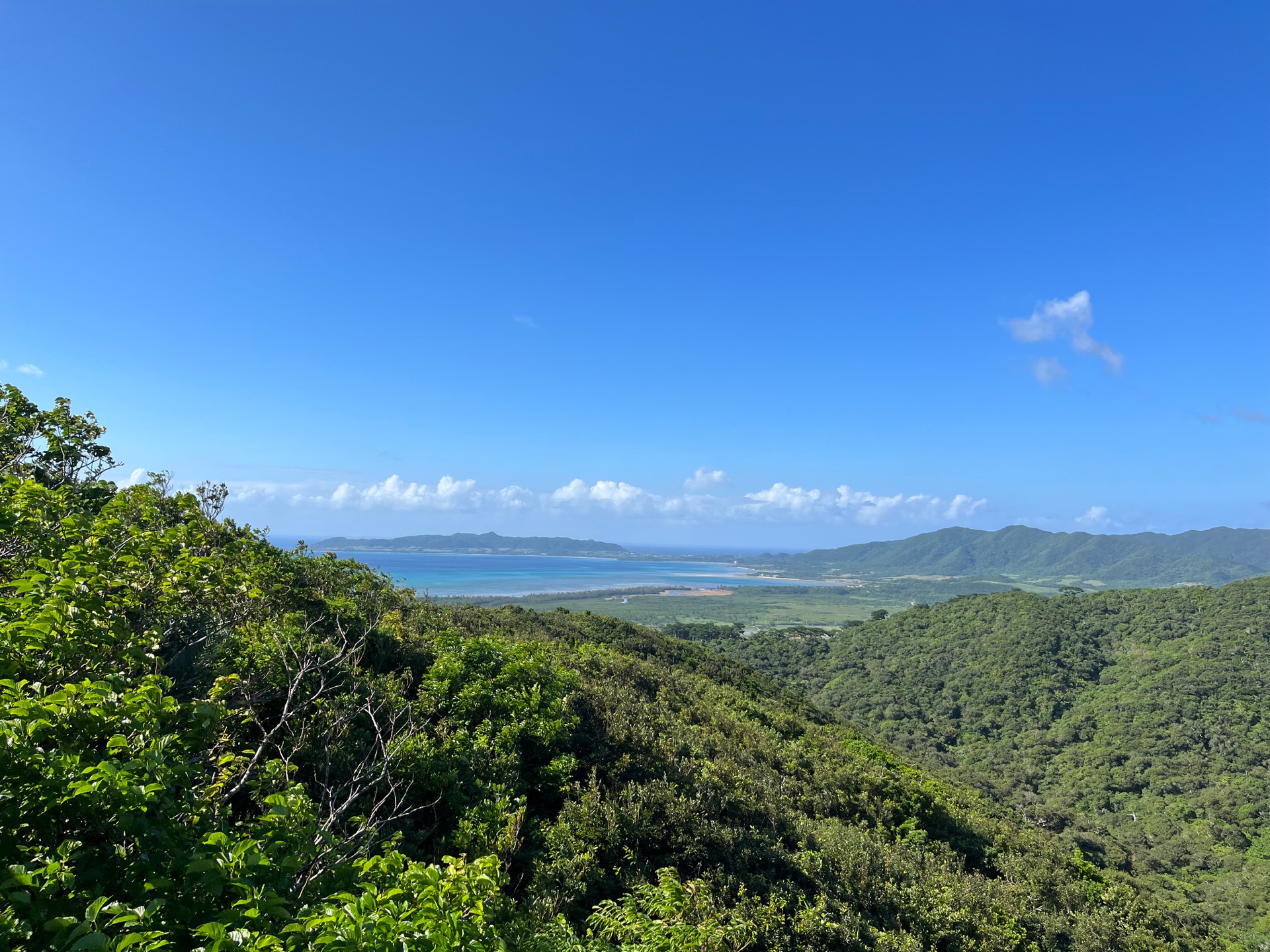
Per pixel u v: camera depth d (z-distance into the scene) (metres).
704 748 22.27
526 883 11.11
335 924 4.23
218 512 16.17
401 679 15.80
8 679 5.33
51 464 13.01
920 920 16.64
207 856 4.29
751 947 12.03
